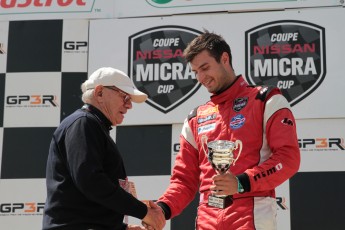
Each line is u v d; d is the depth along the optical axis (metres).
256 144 3.29
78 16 4.59
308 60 4.31
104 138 2.91
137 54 4.48
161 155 4.35
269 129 3.29
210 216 3.26
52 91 4.51
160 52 4.47
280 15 4.40
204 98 4.37
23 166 4.41
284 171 3.15
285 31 4.37
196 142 3.51
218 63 3.41
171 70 4.43
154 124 4.38
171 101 4.39
